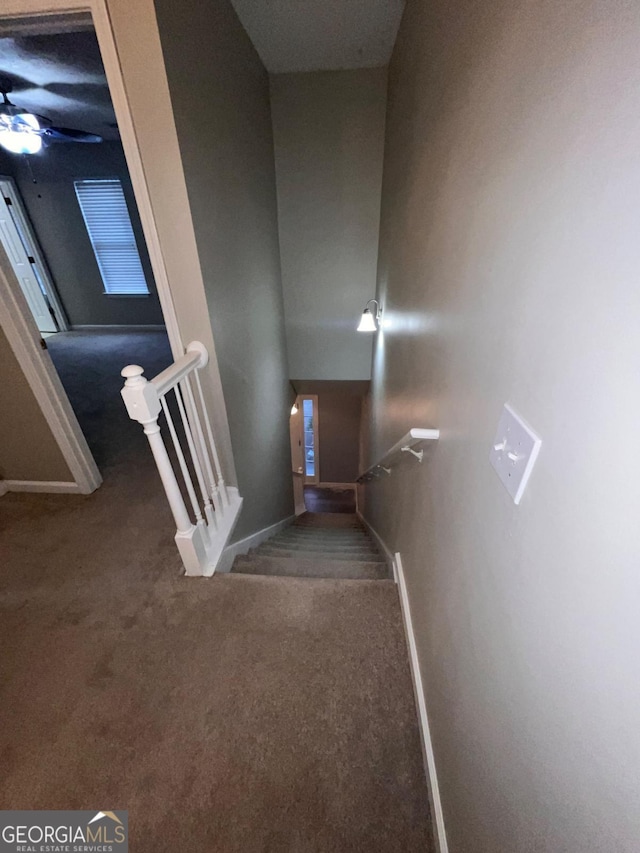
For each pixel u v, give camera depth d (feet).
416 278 5.29
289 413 13.33
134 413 4.36
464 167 3.03
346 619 5.11
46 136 11.79
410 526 5.43
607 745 1.25
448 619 3.25
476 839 2.43
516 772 1.92
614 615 1.21
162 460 4.77
